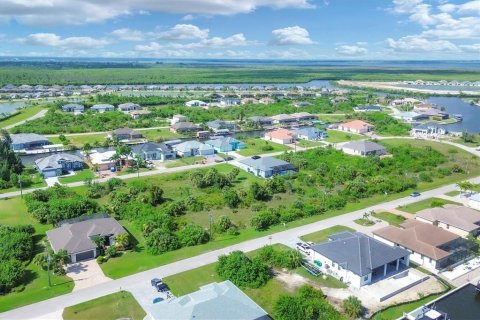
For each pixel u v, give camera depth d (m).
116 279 76.00
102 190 123.06
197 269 79.75
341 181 135.62
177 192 124.62
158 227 95.25
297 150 178.75
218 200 115.56
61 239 85.62
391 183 129.00
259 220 98.56
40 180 134.88
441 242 85.12
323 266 80.19
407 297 71.44
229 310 60.38
